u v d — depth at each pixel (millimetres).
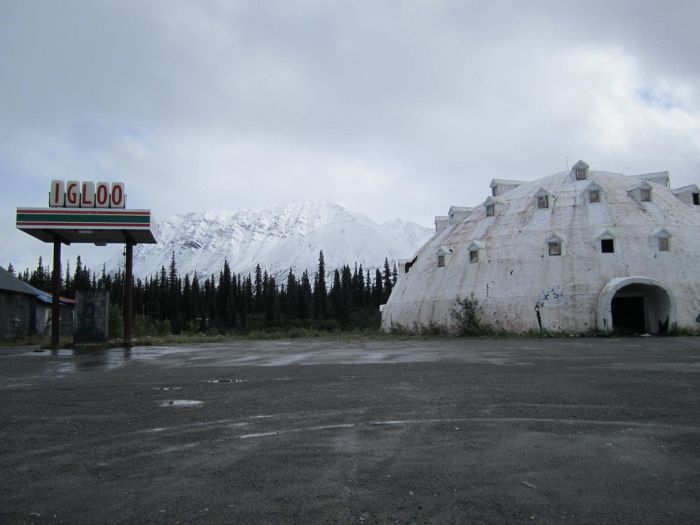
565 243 36844
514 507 4238
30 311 43812
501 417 7629
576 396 9266
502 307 36531
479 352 20109
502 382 11141
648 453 5730
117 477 5062
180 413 8141
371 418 7648
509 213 42156
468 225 44719
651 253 35750
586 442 6191
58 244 27984
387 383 11250
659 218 37812
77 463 5539
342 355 19734
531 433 6652
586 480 4855
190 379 12422
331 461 5516
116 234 28062
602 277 35031
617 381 11078
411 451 5875
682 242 36594
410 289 44281
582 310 34312
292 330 44375
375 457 5652
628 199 39344
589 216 38094
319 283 126062
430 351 21172
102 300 28812
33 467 5414
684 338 29516
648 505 4262
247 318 110375
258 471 5195
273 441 6375
